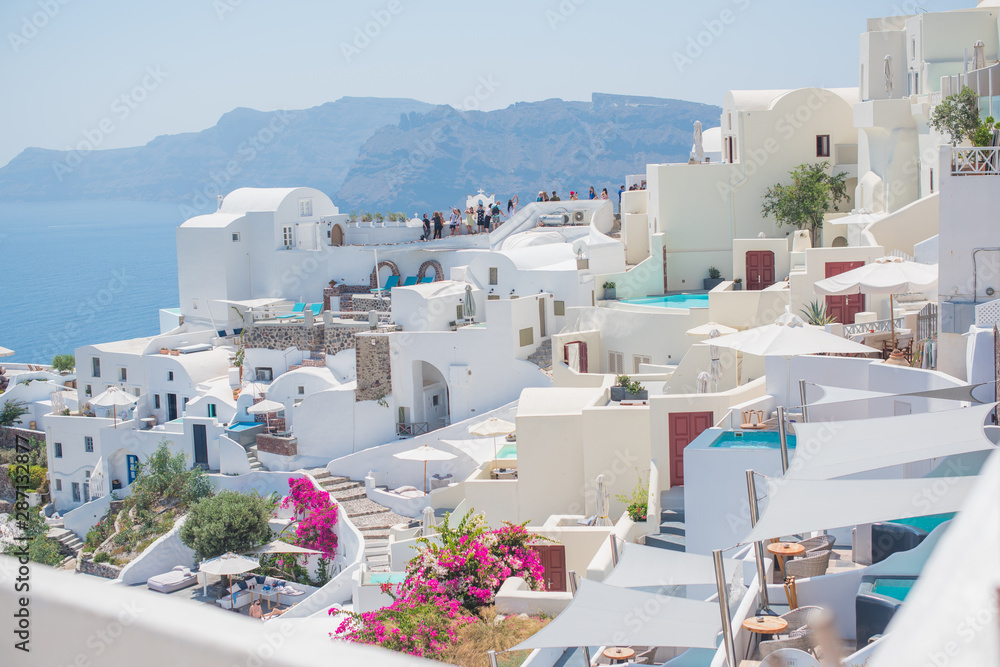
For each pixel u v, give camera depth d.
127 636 3.71
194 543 41.81
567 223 67.31
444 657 19.05
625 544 14.48
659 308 43.50
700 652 15.02
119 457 55.16
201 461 52.31
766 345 22.83
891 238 36.28
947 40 39.03
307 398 49.59
